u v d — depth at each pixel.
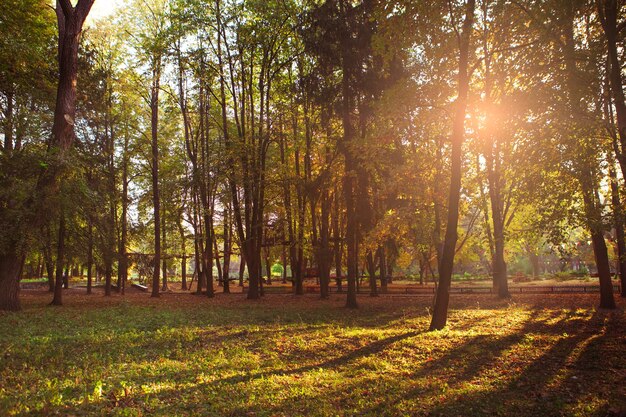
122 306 19.92
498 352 9.44
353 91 19.45
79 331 11.74
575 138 11.25
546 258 65.50
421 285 42.72
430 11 11.32
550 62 11.10
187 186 27.92
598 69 10.68
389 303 22.45
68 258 20.09
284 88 26.34
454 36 12.62
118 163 28.03
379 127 18.31
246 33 25.34
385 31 12.22
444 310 12.64
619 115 9.61
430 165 16.02
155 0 29.30
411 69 18.92
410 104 13.95
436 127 16.98
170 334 11.19
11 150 16.47
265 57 25.89
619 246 17.95
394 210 17.41
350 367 8.40
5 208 15.89
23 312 16.20
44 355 8.55
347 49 18.92
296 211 28.64
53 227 18.91
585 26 13.31
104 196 20.38
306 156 27.08
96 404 5.71
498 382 7.30
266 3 24.41
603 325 12.96
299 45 25.98
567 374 7.60
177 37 26.58
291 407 5.99
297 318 15.81
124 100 29.62
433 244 15.70
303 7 24.19
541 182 12.93
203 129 29.77
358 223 21.06
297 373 7.87
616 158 10.57
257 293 25.44
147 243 36.09
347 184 20.19
